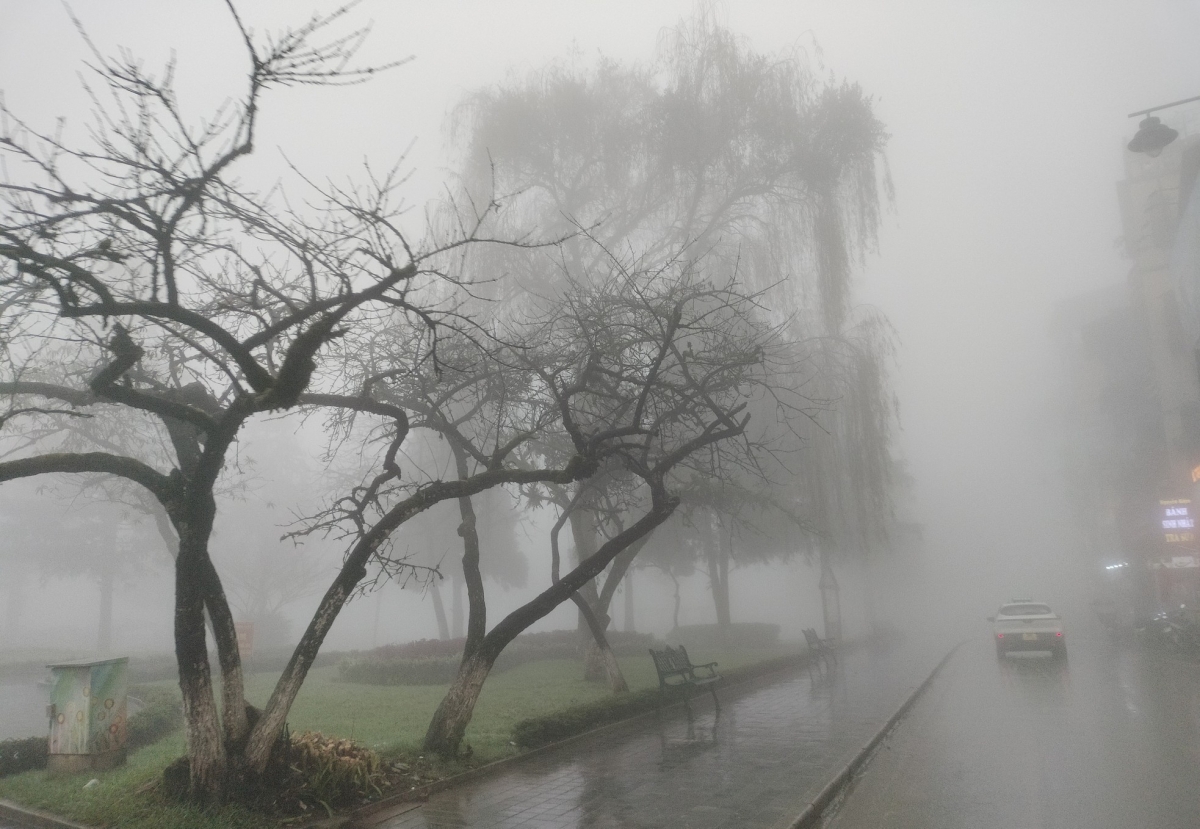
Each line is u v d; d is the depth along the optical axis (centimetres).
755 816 689
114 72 600
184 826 623
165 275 633
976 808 737
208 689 694
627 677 1828
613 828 662
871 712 1312
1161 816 685
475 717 1215
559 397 921
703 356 1205
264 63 580
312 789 698
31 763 930
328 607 769
